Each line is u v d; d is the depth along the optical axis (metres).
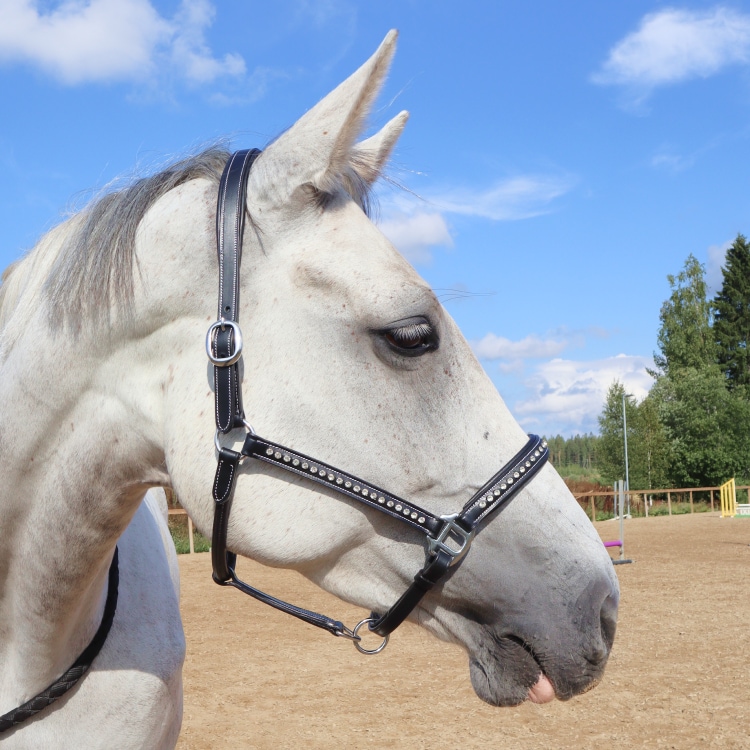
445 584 1.89
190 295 1.88
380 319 1.79
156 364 1.91
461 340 1.96
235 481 1.83
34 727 2.06
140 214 1.96
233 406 1.81
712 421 44.78
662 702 6.09
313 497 1.82
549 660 1.81
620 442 46.22
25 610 2.03
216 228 1.88
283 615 10.22
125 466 1.96
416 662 7.72
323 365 1.82
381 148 2.18
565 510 1.92
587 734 5.47
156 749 2.26
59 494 1.96
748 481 44.91
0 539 2.02
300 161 1.86
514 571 1.86
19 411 1.98
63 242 2.08
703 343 55.06
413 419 1.83
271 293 1.85
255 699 6.46
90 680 2.11
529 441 1.95
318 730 5.67
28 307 2.09
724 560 14.81
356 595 1.90
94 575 2.04
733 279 62.03
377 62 1.80
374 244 1.88
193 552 18.80
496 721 5.84
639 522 27.61
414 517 1.82
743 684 6.46
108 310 1.91
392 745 5.34
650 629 8.62
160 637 2.30
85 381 1.95
